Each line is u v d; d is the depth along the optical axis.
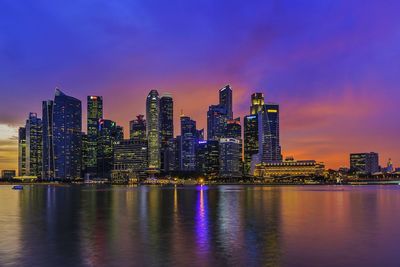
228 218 92.38
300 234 67.50
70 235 67.19
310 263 47.12
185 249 54.72
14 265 46.84
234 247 56.00
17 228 76.56
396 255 51.19
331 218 91.88
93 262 47.88
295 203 144.75
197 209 118.56
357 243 59.09
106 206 133.50
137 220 89.00
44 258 50.00
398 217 94.00
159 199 178.38
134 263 47.28
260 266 45.78
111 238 63.78
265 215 99.19
